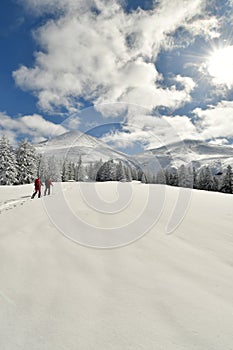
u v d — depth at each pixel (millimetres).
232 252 4379
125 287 2881
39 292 2646
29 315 2203
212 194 12312
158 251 4297
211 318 2285
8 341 1849
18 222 6070
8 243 4305
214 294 2797
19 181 39656
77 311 2309
